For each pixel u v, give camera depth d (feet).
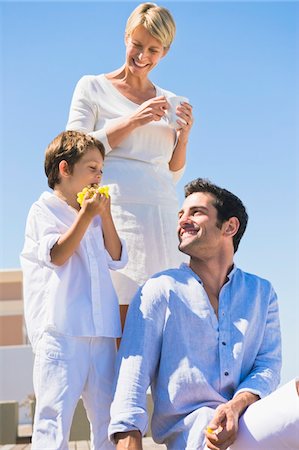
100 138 10.23
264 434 7.30
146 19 10.30
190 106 10.93
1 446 20.57
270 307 8.57
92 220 9.15
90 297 8.74
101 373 8.58
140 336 8.01
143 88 11.05
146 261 10.25
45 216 8.95
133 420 7.65
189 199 8.54
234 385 8.05
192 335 8.03
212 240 8.36
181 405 7.88
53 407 8.28
